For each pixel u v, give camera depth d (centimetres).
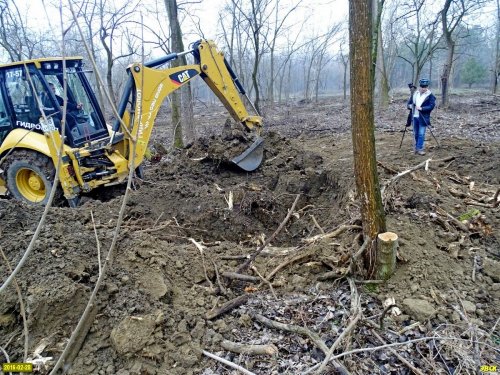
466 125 1103
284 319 307
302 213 584
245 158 693
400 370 259
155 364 262
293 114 1844
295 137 1198
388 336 286
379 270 334
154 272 332
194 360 267
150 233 448
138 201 524
